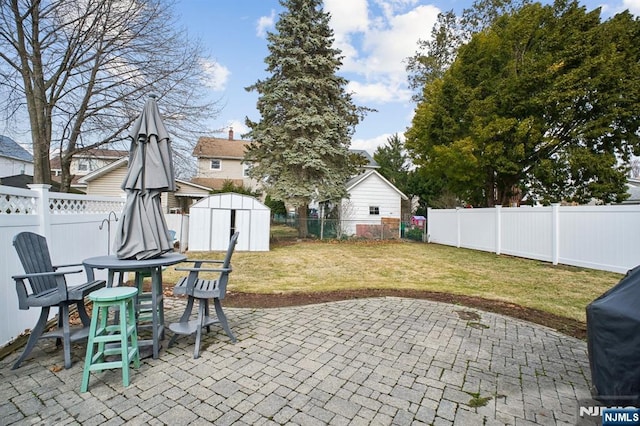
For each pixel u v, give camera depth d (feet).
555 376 9.70
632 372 6.22
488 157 38.81
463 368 10.13
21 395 8.20
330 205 66.80
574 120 35.88
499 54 40.63
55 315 14.42
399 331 13.19
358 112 56.34
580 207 27.78
